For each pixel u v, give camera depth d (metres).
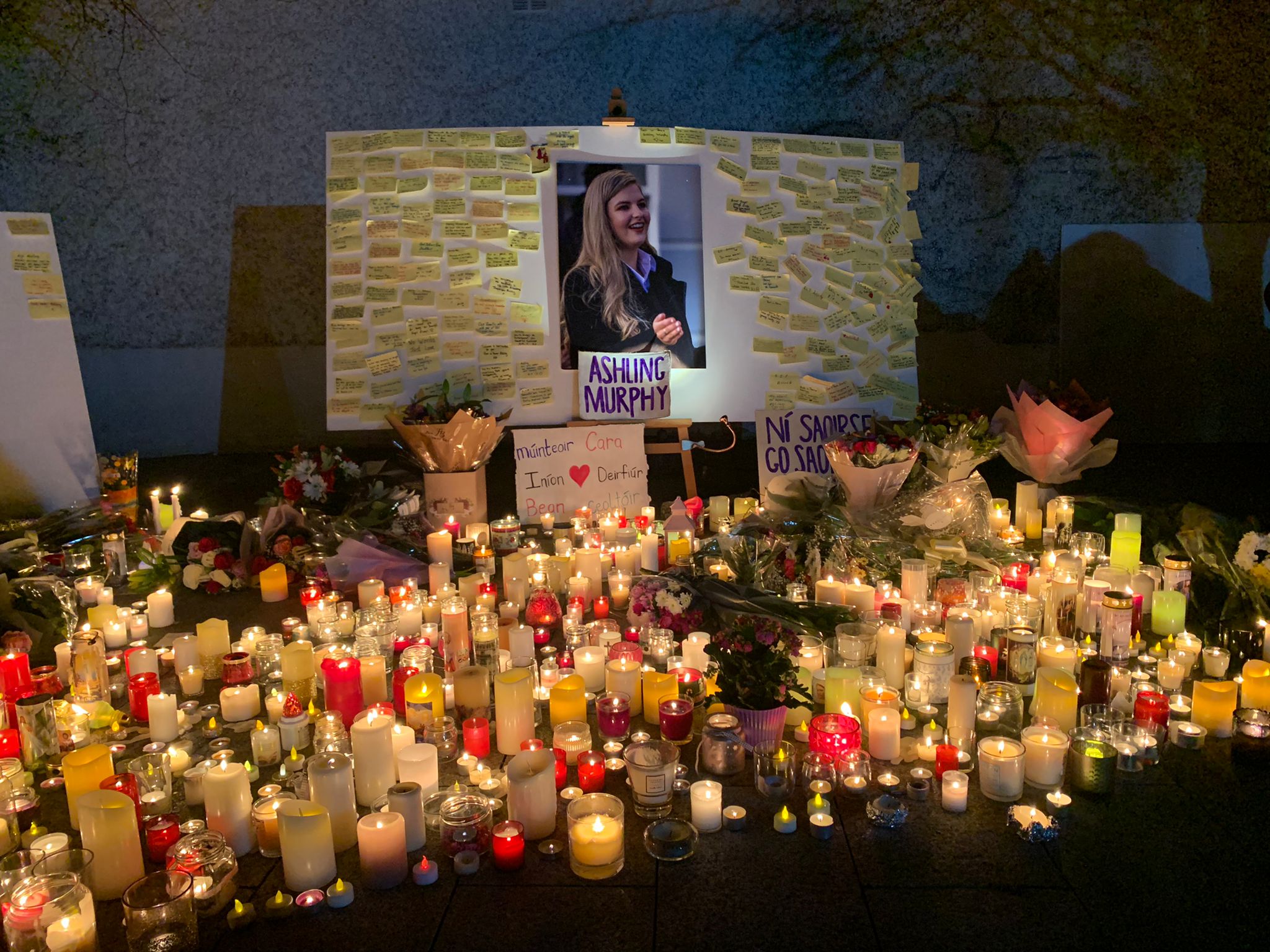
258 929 2.19
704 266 5.81
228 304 7.83
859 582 4.05
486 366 5.66
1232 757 2.94
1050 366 8.22
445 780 2.90
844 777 2.77
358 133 5.72
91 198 7.61
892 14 7.57
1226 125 7.87
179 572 4.88
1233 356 8.26
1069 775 2.78
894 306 6.05
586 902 2.27
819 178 6.00
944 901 2.25
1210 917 2.18
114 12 7.32
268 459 7.85
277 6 7.38
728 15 7.50
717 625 3.83
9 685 3.25
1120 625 3.57
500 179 5.70
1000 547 4.71
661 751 2.69
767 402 5.84
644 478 5.67
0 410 5.28
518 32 7.46
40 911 2.01
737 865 2.41
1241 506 6.27
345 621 3.99
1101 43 7.69
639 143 5.77
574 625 3.82
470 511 5.31
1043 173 7.92
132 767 2.70
